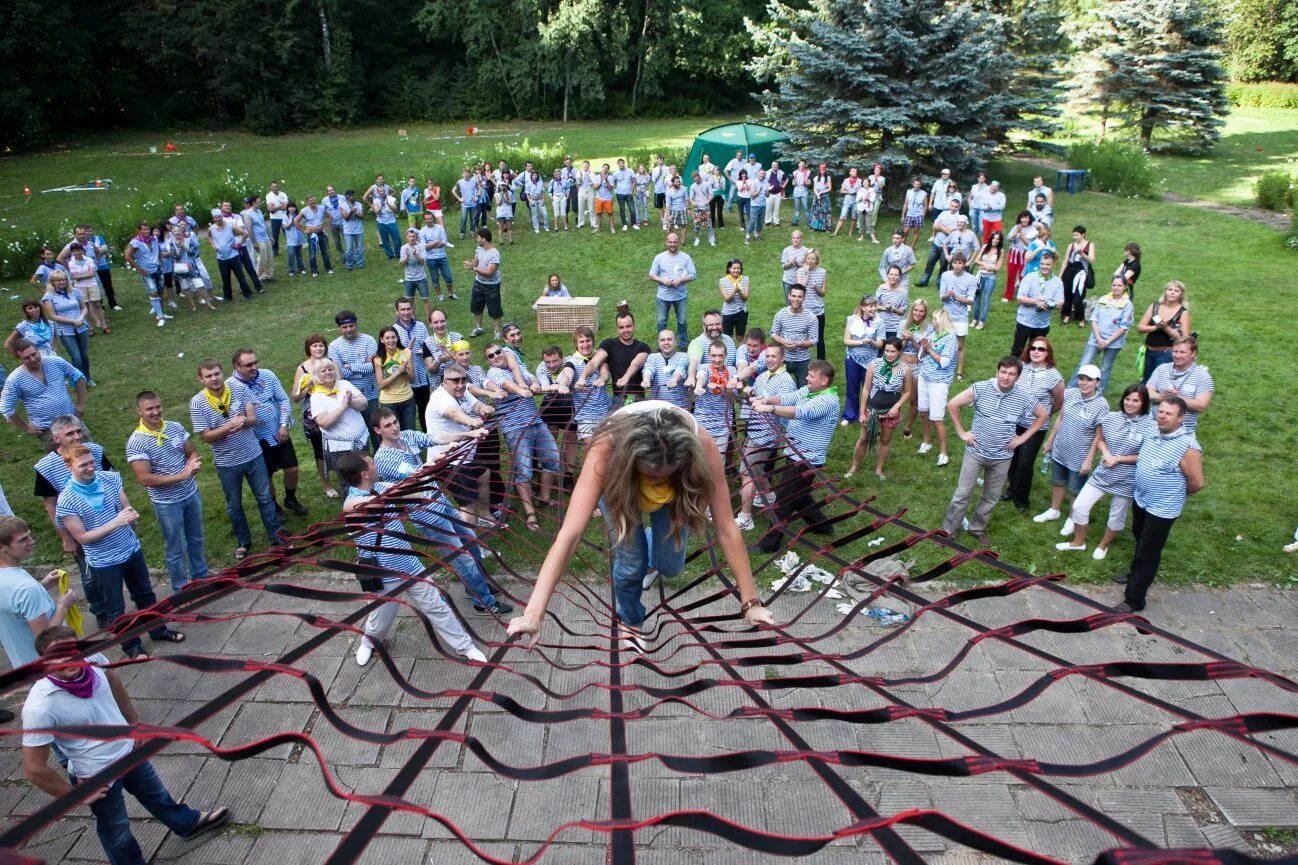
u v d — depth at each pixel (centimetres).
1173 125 3088
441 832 488
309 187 2694
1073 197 2397
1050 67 2709
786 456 704
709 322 885
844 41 2197
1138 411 720
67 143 3684
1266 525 807
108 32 3984
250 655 646
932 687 596
